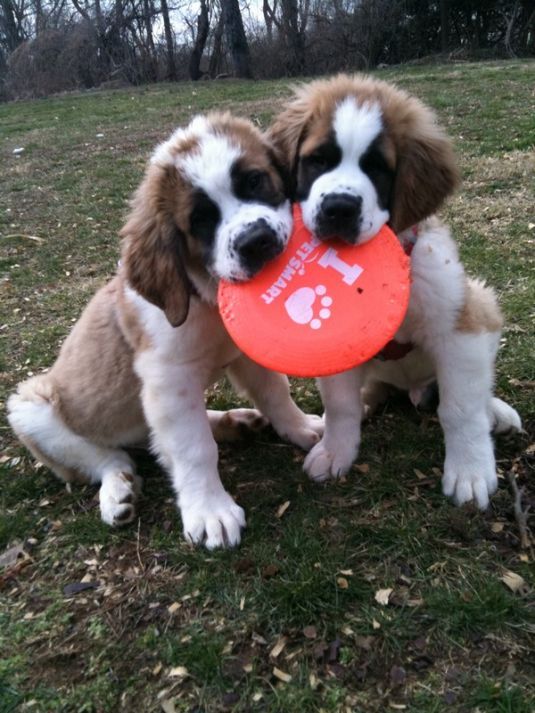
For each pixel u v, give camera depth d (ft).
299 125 2.64
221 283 2.52
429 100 11.41
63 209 7.97
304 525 2.66
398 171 2.57
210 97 16.47
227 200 2.49
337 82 2.72
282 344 2.43
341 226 2.39
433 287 2.53
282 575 2.45
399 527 2.55
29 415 3.17
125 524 2.84
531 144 7.64
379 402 3.39
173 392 2.70
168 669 2.17
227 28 24.04
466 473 2.65
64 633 2.36
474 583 2.30
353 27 22.63
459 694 1.96
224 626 2.29
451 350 2.59
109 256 6.31
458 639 2.12
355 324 2.41
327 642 2.18
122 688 2.14
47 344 4.67
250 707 2.02
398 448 3.03
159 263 2.62
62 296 5.47
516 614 2.17
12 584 2.64
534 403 3.21
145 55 27.12
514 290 4.32
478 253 4.92
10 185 9.45
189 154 2.54
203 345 2.72
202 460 2.72
